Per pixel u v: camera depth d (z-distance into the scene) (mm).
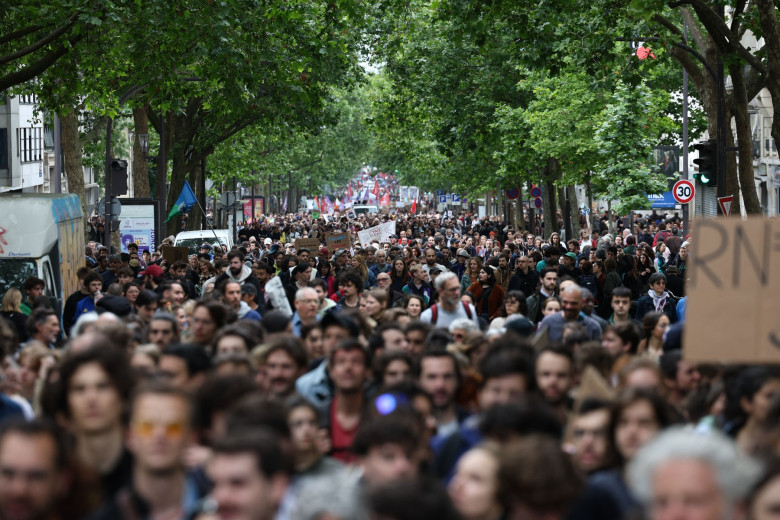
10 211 29359
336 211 188625
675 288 35312
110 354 10188
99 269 38688
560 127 64500
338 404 12555
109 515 8867
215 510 8148
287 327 17672
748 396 11242
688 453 6992
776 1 38188
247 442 7762
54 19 33406
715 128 39656
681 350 14211
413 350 16359
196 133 77188
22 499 8266
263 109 62344
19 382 14406
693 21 40688
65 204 32375
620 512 9070
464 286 35094
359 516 7285
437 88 67312
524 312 22672
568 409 13555
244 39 39719
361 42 66375
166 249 44031
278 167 118062
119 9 34469
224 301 22672
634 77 40625
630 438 10000
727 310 11445
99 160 93688
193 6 37875
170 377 12594
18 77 34938
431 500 6918
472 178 94875
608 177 60500
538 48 38375
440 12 38625
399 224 93375
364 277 36594
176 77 45156
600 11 37719
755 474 7051
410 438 8867
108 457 10016
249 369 12820
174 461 8984
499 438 9414
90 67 44125
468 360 15727
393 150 99562
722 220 11445
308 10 42938
